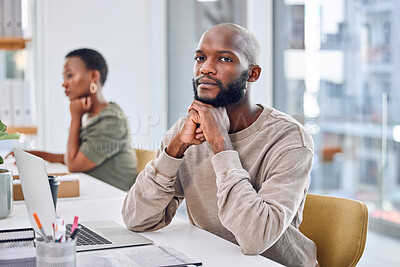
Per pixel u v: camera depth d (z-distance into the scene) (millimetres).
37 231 1410
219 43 1411
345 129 2799
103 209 1792
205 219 1540
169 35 4066
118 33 3951
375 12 2576
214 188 1495
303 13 2988
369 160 2691
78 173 2727
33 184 1369
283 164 1361
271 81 3199
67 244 988
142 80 4031
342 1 2750
